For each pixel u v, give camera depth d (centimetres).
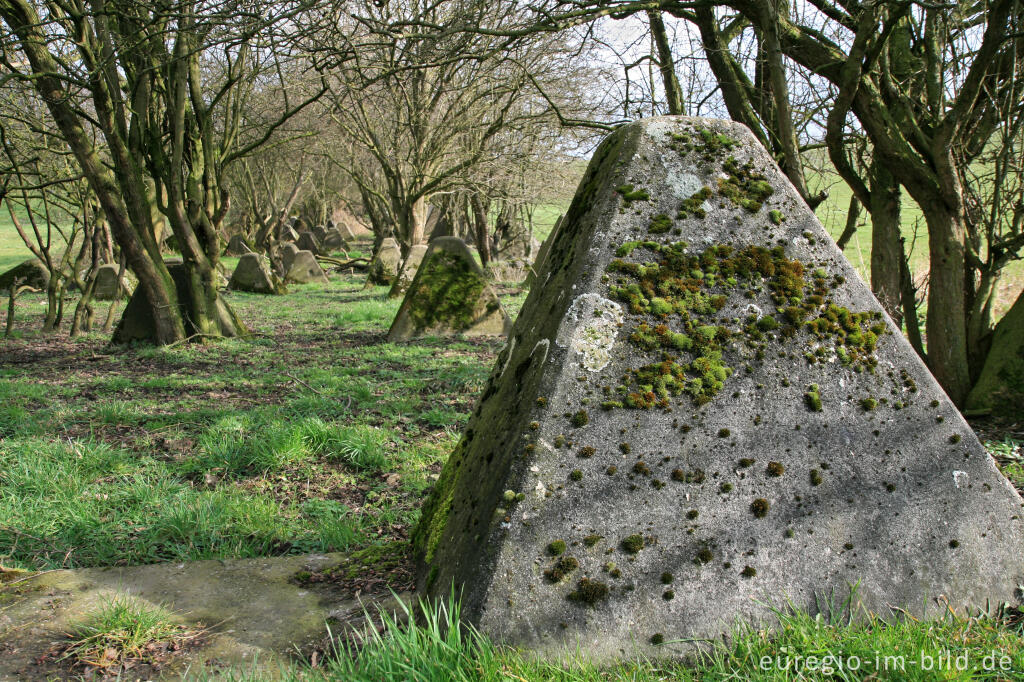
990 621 225
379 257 2150
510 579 198
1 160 1183
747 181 251
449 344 1059
